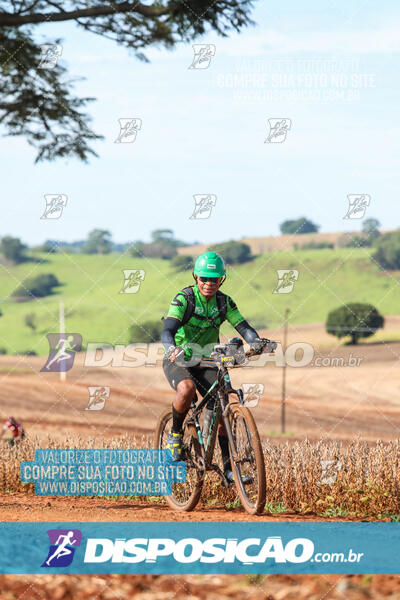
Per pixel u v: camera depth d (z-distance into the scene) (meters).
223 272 9.78
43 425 47.41
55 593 6.30
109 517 9.30
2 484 14.03
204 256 9.80
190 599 6.24
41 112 15.88
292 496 11.14
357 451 11.80
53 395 71.44
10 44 14.86
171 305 9.89
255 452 9.26
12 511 9.87
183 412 10.07
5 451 15.04
